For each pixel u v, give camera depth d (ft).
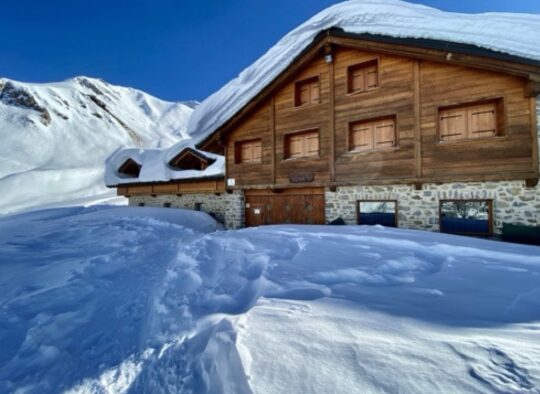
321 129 33.19
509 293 9.71
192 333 8.51
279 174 36.35
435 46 25.14
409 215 28.12
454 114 26.50
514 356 5.87
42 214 46.98
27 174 122.83
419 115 27.35
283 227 26.48
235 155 40.47
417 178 27.25
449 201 26.61
